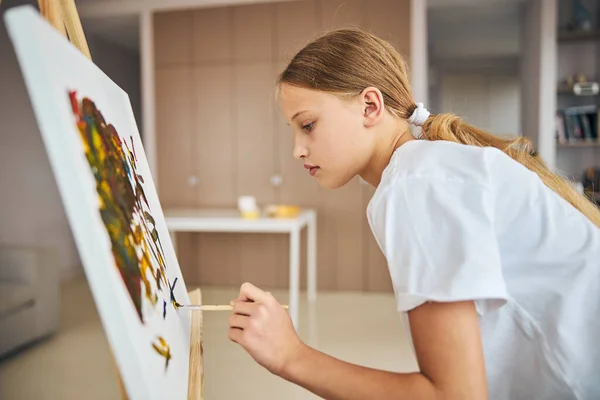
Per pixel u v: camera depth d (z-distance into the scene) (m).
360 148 0.61
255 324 0.52
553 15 3.41
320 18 3.65
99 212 0.40
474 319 0.45
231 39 3.79
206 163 3.90
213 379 2.05
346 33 0.64
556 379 0.56
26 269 2.43
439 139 0.62
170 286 0.66
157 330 0.49
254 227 2.76
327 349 2.42
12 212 3.81
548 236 0.55
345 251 3.74
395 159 0.56
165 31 3.88
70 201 0.36
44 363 2.21
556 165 4.02
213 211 3.52
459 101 5.80
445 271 0.46
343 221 3.73
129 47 5.26
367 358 2.30
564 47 3.93
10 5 3.66
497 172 0.54
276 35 3.73
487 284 0.44
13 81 3.83
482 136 0.65
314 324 2.85
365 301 3.43
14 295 2.32
